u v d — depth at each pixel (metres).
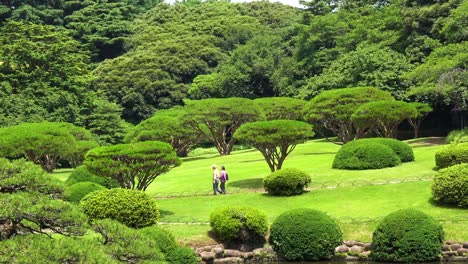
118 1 78.12
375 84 39.56
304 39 53.28
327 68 48.47
